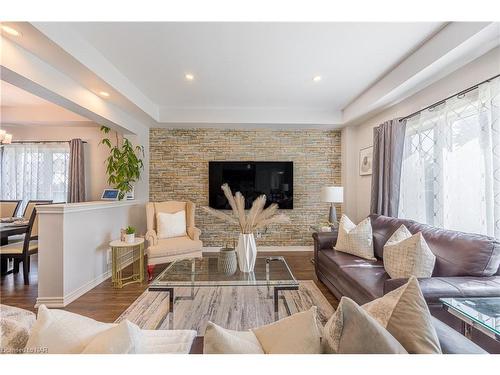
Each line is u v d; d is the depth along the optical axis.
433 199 2.79
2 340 0.85
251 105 4.19
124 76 3.10
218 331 0.78
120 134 4.59
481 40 1.92
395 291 1.03
